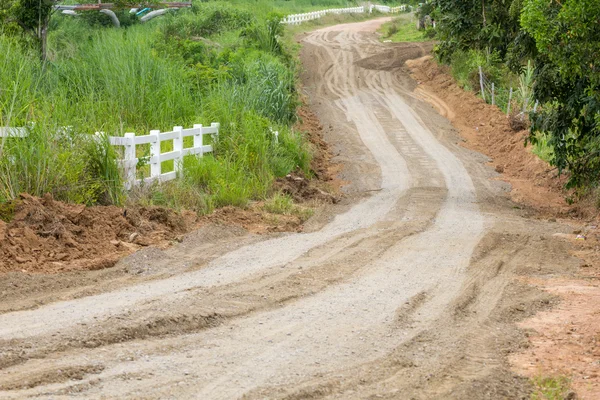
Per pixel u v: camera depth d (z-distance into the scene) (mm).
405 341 9281
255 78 32938
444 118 42312
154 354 8328
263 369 7957
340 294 11656
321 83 50688
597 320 10664
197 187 19719
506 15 23062
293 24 76875
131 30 44312
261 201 20891
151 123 23422
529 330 10172
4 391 6941
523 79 39688
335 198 23344
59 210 14570
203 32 51500
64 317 9586
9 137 15250
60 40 39844
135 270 12914
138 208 16297
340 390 7461
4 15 28922
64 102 19422
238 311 10273
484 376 8078
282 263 13781
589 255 15969
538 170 29719
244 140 23406
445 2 24016
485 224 19109
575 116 21828
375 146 35219
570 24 16734
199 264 13641
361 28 78375
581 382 8078
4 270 12133
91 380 7348
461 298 11680
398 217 19984
